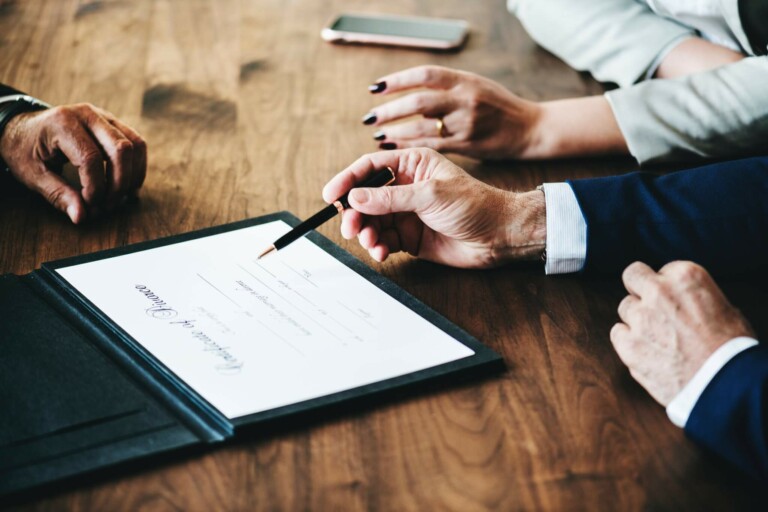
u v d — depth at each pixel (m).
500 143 1.17
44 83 1.32
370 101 1.30
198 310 0.80
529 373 0.76
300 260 0.89
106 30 1.53
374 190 0.87
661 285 0.75
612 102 1.17
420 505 0.62
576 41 1.41
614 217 0.90
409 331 0.79
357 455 0.66
